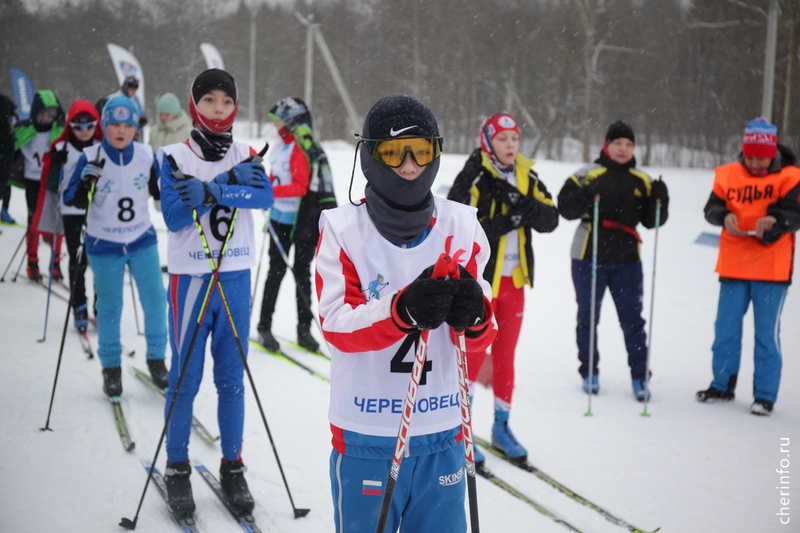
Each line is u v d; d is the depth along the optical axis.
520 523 2.89
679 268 8.50
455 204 1.90
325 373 4.84
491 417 4.20
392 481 1.67
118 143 3.99
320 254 1.80
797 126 26.58
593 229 4.45
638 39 37.66
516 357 5.44
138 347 5.20
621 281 4.54
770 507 3.07
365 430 1.77
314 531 2.75
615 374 5.07
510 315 3.61
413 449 1.79
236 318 2.99
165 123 8.19
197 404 4.20
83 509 2.85
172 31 49.75
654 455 3.64
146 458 3.37
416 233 1.80
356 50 46.97
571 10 38.16
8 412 3.83
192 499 2.87
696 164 38.44
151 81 49.91
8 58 45.19
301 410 4.14
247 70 49.38
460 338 1.70
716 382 4.53
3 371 4.47
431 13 42.19
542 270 8.73
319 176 5.21
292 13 49.16
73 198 3.98
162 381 4.27
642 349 4.55
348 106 26.20
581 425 4.07
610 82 38.94
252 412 4.09
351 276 1.76
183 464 2.93
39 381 4.34
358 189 14.38
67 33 46.91
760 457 3.61
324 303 1.75
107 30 47.97
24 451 3.35
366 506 1.81
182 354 2.94
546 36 41.06
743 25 30.97
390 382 1.78
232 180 2.96
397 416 1.78
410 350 1.79
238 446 2.98
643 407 4.38
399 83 44.72
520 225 3.53
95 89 47.75
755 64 31.45
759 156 4.29
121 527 2.72
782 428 4.02
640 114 39.59
